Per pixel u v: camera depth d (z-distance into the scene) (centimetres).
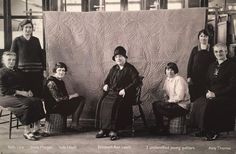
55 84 391
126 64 397
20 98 364
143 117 402
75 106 402
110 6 532
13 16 525
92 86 446
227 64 371
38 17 469
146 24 430
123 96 371
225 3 493
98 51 440
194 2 507
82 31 440
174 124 388
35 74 431
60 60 445
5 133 392
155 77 435
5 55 381
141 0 524
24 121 358
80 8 544
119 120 365
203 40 405
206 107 355
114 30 436
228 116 361
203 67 405
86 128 421
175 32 425
